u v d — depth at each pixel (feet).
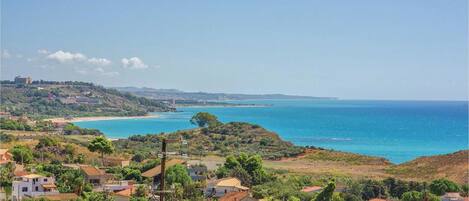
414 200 398.42
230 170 487.61
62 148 619.67
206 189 413.18
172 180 419.74
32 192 387.96
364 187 431.84
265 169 556.51
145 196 375.45
